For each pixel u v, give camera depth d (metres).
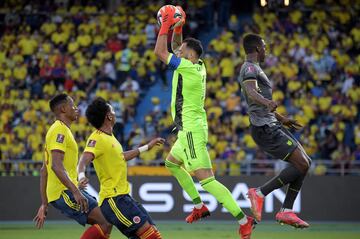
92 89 68.50
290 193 27.80
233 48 70.69
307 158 27.48
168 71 70.50
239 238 44.66
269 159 59.78
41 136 62.81
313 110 65.88
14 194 54.91
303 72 69.19
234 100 65.06
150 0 76.75
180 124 28.62
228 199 28.00
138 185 55.03
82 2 76.81
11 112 66.25
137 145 61.53
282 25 73.88
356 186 55.62
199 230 49.28
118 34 72.38
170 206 54.94
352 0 76.44
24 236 45.62
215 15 75.75
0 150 61.81
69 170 29.08
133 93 66.94
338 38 72.94
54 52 70.81
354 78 69.00
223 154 61.19
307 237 46.16
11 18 74.88
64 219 54.78
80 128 63.09
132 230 26.38
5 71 70.12
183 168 29.67
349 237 46.38
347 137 64.50
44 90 68.12
